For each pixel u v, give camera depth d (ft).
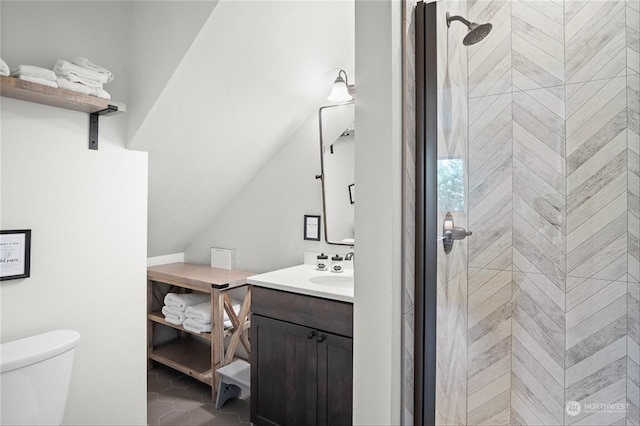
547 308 4.52
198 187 8.68
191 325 8.64
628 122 4.11
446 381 3.74
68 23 5.86
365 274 3.22
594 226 4.29
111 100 6.41
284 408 6.48
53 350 4.92
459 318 4.29
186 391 8.70
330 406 5.91
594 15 4.24
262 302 6.81
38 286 5.41
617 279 4.20
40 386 4.81
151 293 9.89
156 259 10.35
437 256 3.41
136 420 6.65
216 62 6.19
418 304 3.43
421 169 3.41
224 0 5.37
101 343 6.16
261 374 6.80
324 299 5.99
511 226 4.62
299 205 8.71
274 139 8.64
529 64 4.49
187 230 10.11
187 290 10.63
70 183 5.75
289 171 8.87
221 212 10.12
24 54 5.37
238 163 8.70
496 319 4.70
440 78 3.46
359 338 3.26
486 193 4.68
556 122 4.41
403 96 3.26
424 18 3.42
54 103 5.39
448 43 3.70
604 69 4.21
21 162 5.22
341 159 7.88
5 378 4.48
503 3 4.50
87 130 5.95
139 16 6.46
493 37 4.54
